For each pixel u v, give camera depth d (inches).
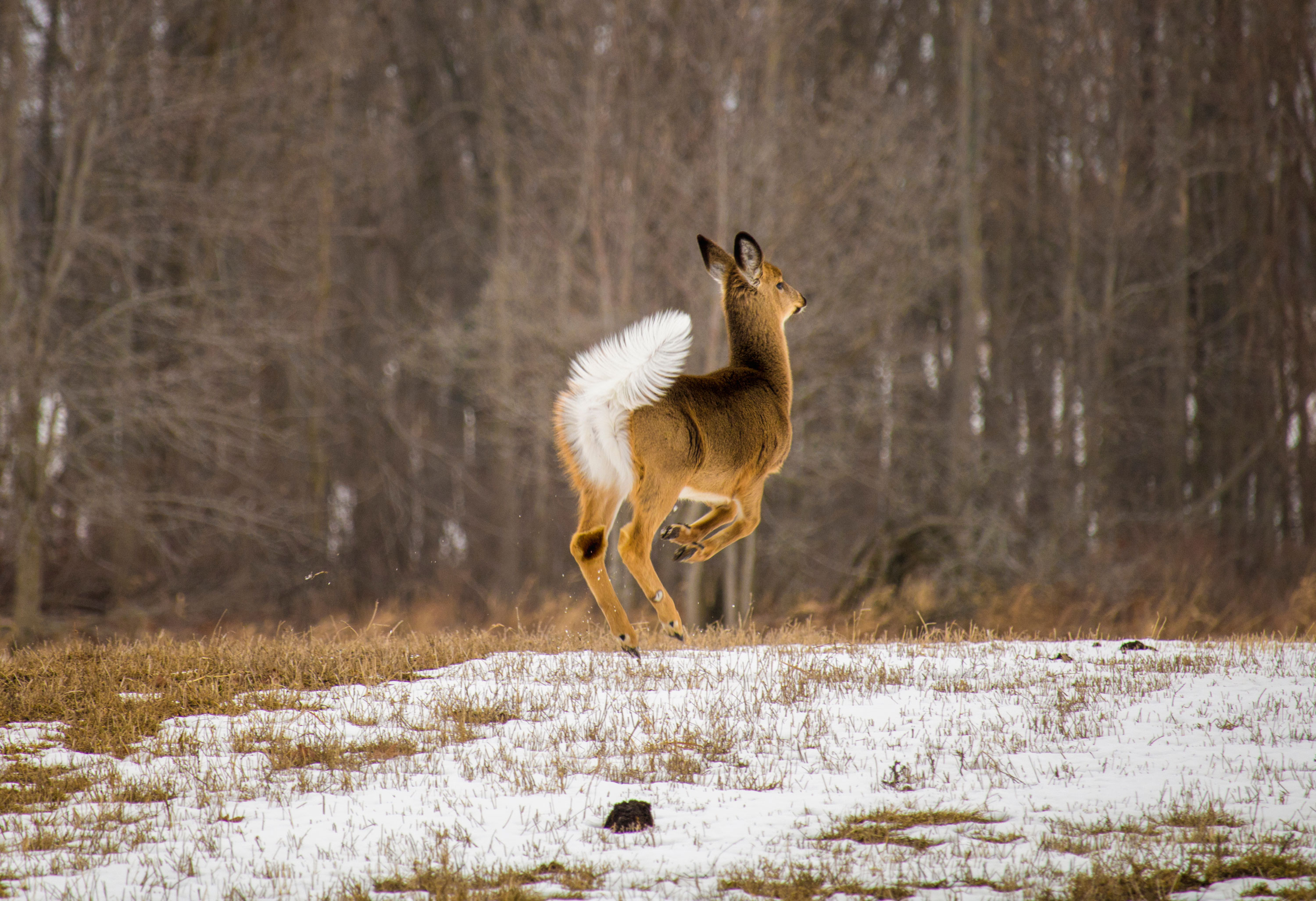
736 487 826.8
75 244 1978.3
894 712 690.2
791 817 507.5
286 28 2893.7
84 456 2058.3
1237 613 1978.3
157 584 2482.8
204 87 2310.5
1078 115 2854.3
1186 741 617.3
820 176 2327.8
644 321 762.8
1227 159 2938.0
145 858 466.0
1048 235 3166.8
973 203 2731.3
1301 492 2822.3
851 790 544.1
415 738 648.4
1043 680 775.7
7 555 2054.6
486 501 3417.8
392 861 461.1
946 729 650.2
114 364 1963.6
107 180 2092.8
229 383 2417.6
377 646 922.1
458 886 426.3
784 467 2391.7
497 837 486.0
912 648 929.5
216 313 2370.8
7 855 471.5
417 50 3767.2
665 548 2436.0
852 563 2385.6
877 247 2322.8
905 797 530.9
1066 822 489.1
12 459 1936.5
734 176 2308.1
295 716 702.5
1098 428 2746.1
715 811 517.0
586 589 2805.1
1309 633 1088.8
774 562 2615.7
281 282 2827.3
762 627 1838.1
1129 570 2223.2
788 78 2610.7
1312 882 425.4
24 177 2272.4
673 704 716.0
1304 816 491.2
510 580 3026.6
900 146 2410.2
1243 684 754.8
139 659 853.8
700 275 2256.4
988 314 3230.8
